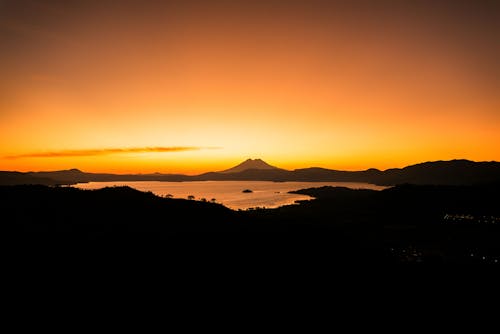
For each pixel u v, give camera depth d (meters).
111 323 18.38
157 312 20.22
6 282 21.16
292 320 22.14
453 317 27.16
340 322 23.12
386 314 25.94
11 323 17.17
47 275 22.88
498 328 25.67
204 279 26.12
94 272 24.31
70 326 17.61
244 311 22.16
